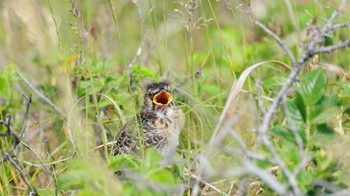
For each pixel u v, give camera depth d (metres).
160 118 11.05
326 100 7.92
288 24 14.80
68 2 10.83
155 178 7.36
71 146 11.31
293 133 7.79
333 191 8.02
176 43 15.38
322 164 7.73
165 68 12.73
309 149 8.55
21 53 13.59
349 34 12.44
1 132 11.55
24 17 11.27
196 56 14.76
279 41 8.11
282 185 7.25
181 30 15.30
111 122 11.99
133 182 7.91
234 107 10.12
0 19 14.84
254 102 10.66
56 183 9.24
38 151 11.68
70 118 10.21
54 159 11.49
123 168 8.52
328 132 7.86
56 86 12.73
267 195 8.03
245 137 10.43
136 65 13.47
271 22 13.98
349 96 9.59
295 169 7.33
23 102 12.79
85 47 11.09
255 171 6.96
